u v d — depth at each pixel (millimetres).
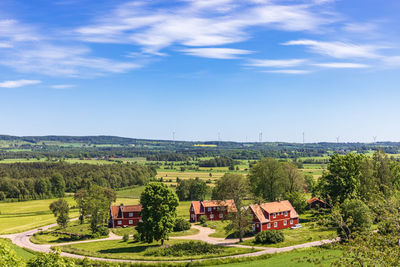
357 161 98188
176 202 84000
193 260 64688
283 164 131125
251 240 82375
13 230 117312
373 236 29703
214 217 118000
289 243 76062
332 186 97250
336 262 30969
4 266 33781
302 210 112000
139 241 88688
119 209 119500
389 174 99625
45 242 95188
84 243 91750
